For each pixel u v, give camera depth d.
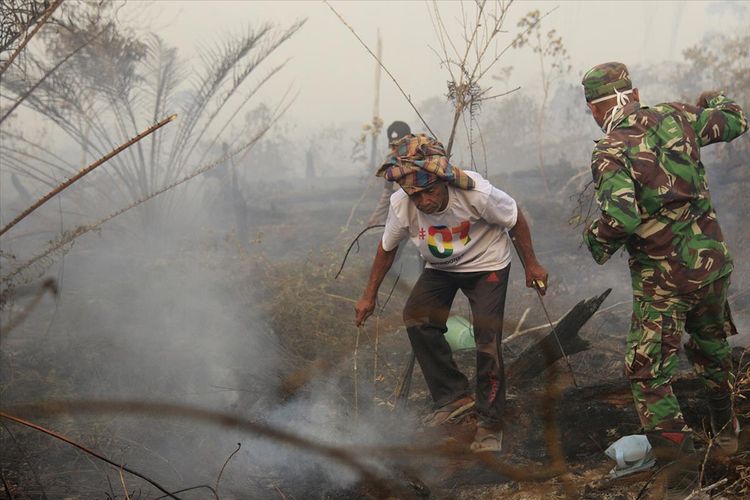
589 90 3.01
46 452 3.54
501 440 3.42
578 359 4.32
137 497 3.19
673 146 2.81
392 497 3.14
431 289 3.62
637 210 2.75
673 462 2.81
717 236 2.87
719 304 2.94
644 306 2.90
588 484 3.04
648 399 2.87
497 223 3.41
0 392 4.02
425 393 4.12
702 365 3.07
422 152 3.24
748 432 3.17
